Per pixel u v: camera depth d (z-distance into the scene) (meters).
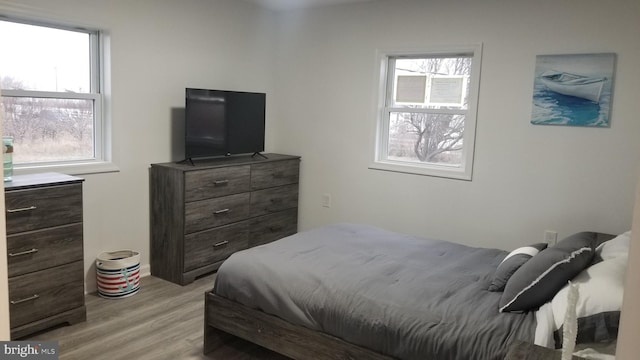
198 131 4.12
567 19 3.58
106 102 3.70
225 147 4.39
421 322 2.20
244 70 4.82
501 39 3.87
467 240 4.20
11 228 2.74
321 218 5.03
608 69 3.45
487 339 2.04
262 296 2.62
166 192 3.89
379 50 4.48
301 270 2.69
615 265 2.08
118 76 3.72
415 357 2.16
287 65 5.08
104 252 3.76
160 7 3.96
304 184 5.10
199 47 4.32
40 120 3.40
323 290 2.50
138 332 3.07
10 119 3.25
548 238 3.82
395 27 4.38
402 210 4.51
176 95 4.17
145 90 3.92
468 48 4.02
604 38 3.46
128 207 3.89
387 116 4.62
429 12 4.19
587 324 1.89
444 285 2.56
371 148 4.62
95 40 3.66
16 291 2.80
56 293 3.00
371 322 2.28
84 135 3.66
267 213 4.66
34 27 3.33
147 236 4.05
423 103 4.43
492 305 2.33
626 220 3.50
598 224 3.62
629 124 3.43
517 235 3.96
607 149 3.52
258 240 4.59
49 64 3.43
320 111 4.91
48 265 2.94
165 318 3.28
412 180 4.42
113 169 3.74
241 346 2.96
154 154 4.05
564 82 3.62
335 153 4.86
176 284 3.91
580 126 3.60
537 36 3.71
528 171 3.85
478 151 4.06
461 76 4.22
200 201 3.92
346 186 4.82
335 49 4.74
